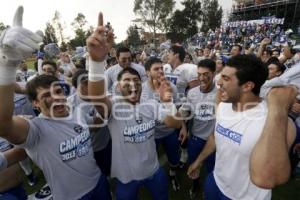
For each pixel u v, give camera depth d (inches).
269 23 1288.1
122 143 91.4
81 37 2142.0
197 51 487.8
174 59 191.3
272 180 47.4
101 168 125.0
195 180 137.6
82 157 85.7
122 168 92.4
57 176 81.6
